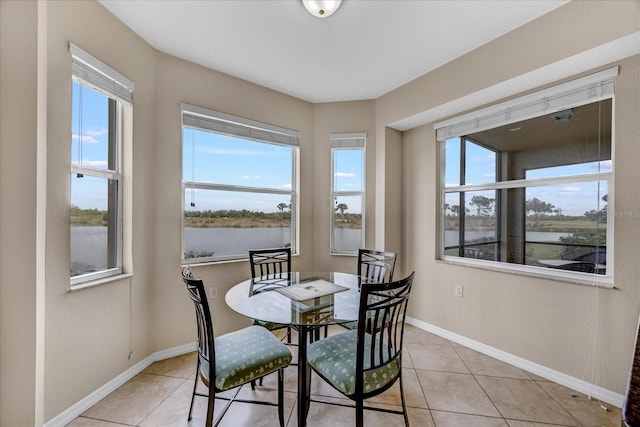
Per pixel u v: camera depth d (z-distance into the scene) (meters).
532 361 2.15
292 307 1.60
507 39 2.07
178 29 2.05
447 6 1.80
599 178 1.92
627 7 1.57
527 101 2.23
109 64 1.88
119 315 1.97
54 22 1.54
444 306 2.82
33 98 1.36
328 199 3.34
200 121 2.55
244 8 1.84
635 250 1.72
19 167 1.33
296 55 2.39
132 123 2.08
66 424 1.58
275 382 2.03
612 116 1.84
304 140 3.30
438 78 2.57
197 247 2.61
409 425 1.57
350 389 1.31
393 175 3.22
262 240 3.07
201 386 1.95
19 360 1.33
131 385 1.96
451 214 2.91
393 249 3.21
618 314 1.77
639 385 0.62
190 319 2.46
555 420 1.62
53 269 1.54
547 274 2.19
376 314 1.36
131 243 2.08
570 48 1.76
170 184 2.37
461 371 2.15
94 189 1.89
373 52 2.33
